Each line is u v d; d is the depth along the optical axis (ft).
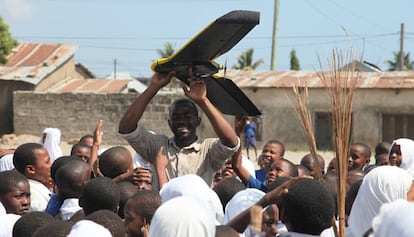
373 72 101.86
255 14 15.92
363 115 98.27
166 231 10.43
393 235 9.27
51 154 32.45
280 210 14.88
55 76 122.93
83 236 10.57
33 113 111.45
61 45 129.39
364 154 27.20
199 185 14.21
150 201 13.79
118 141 108.68
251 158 89.66
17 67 120.98
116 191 15.84
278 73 106.22
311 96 98.78
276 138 101.30
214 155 18.66
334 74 15.44
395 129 98.17
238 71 107.76
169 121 18.86
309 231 12.35
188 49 16.94
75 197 18.17
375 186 13.56
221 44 16.89
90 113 109.50
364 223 13.73
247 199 15.87
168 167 18.58
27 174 21.44
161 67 17.60
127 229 13.93
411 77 98.94
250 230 14.07
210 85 18.43
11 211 17.92
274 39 108.37
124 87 124.57
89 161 21.49
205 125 101.81
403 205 9.59
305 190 12.34
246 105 18.80
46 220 14.46
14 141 107.65
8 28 119.34
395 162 23.70
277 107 101.14
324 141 98.32
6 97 115.75
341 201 14.53
